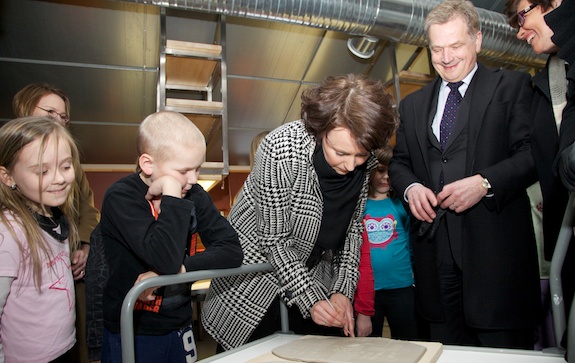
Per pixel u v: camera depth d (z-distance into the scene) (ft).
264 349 2.65
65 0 7.68
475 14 4.09
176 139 3.11
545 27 3.65
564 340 2.30
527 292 3.67
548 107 3.67
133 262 3.14
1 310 2.89
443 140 4.15
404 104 4.63
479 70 4.15
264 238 3.40
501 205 3.63
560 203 3.60
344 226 3.63
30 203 3.25
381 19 7.86
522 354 2.26
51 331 3.17
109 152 12.01
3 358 2.92
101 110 10.09
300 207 3.36
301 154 3.22
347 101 2.70
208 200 3.59
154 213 3.19
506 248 3.68
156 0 6.99
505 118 3.90
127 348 2.24
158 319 3.23
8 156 3.07
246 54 9.41
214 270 2.86
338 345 2.44
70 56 8.65
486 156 3.84
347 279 3.70
